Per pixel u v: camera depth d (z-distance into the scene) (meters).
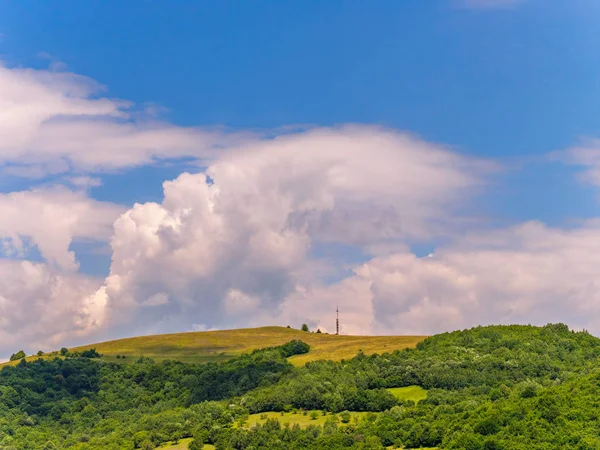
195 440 184.75
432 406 180.50
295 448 165.00
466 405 171.12
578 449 137.00
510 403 165.00
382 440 163.25
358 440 163.50
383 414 180.12
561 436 142.62
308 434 171.50
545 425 148.12
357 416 188.50
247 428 189.75
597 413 149.62
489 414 156.25
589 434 141.62
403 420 171.12
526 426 148.75
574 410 152.38
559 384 183.12
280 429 181.25
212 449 182.00
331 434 170.38
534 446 139.75
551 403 157.00
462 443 146.38
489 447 143.38
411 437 159.75
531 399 163.88
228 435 182.88
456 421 160.75
